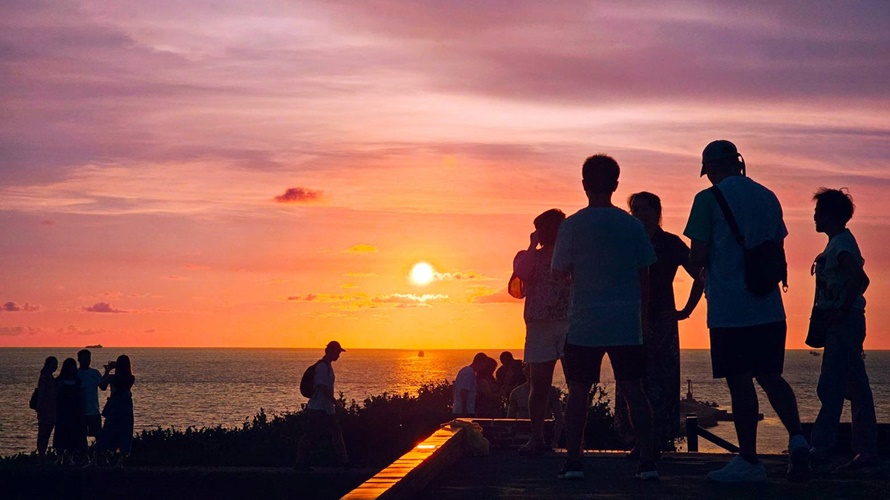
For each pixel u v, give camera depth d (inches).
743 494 208.8
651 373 286.5
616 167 241.1
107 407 645.3
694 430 433.7
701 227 230.8
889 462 281.7
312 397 633.6
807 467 220.7
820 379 274.8
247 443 772.6
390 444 763.4
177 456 721.0
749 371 226.8
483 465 280.4
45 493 621.0
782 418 225.8
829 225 275.9
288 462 695.1
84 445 677.3
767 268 223.3
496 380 759.1
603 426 735.7
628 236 235.6
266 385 5930.1
